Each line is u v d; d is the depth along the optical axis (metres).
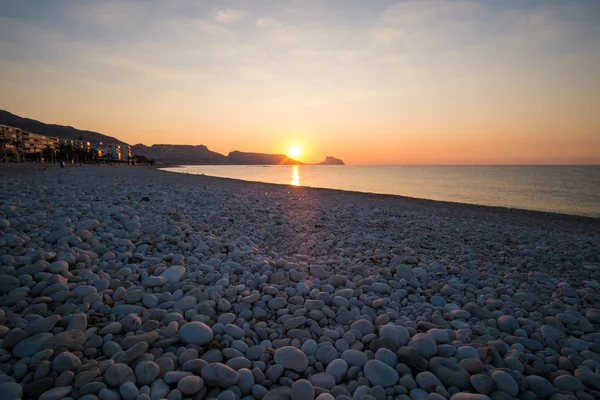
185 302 3.46
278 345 2.98
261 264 4.83
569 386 2.56
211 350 2.79
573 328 3.62
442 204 17.73
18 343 2.61
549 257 6.88
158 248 5.10
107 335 2.84
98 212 6.41
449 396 2.48
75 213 6.02
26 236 4.66
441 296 4.23
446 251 6.98
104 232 5.32
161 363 2.55
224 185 22.95
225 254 5.31
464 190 33.19
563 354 3.07
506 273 5.53
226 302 3.55
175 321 3.11
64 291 3.38
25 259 3.90
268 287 3.97
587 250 7.68
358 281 4.46
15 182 11.42
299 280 4.41
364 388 2.46
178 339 2.89
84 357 2.59
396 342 3.01
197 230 6.43
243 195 14.67
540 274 5.43
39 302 3.18
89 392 2.22
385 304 3.86
